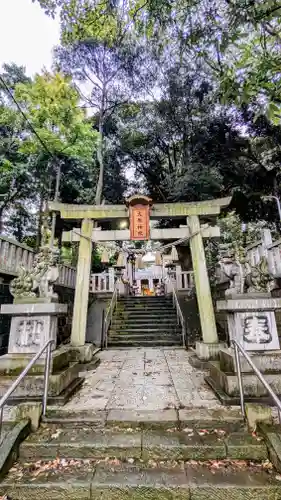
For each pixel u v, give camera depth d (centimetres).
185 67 1015
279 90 303
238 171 1096
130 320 933
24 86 999
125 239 665
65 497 218
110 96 1251
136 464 245
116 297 1081
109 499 217
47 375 335
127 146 1231
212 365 436
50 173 1101
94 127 1332
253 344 389
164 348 753
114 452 257
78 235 675
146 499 216
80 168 1131
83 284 641
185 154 1126
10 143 1154
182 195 962
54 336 435
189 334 833
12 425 283
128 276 1531
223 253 478
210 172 937
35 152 1048
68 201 1233
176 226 1162
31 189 1249
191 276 1112
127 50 1071
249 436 268
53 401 344
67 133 1073
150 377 476
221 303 423
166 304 1064
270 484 217
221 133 1088
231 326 418
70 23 551
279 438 252
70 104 1045
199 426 288
